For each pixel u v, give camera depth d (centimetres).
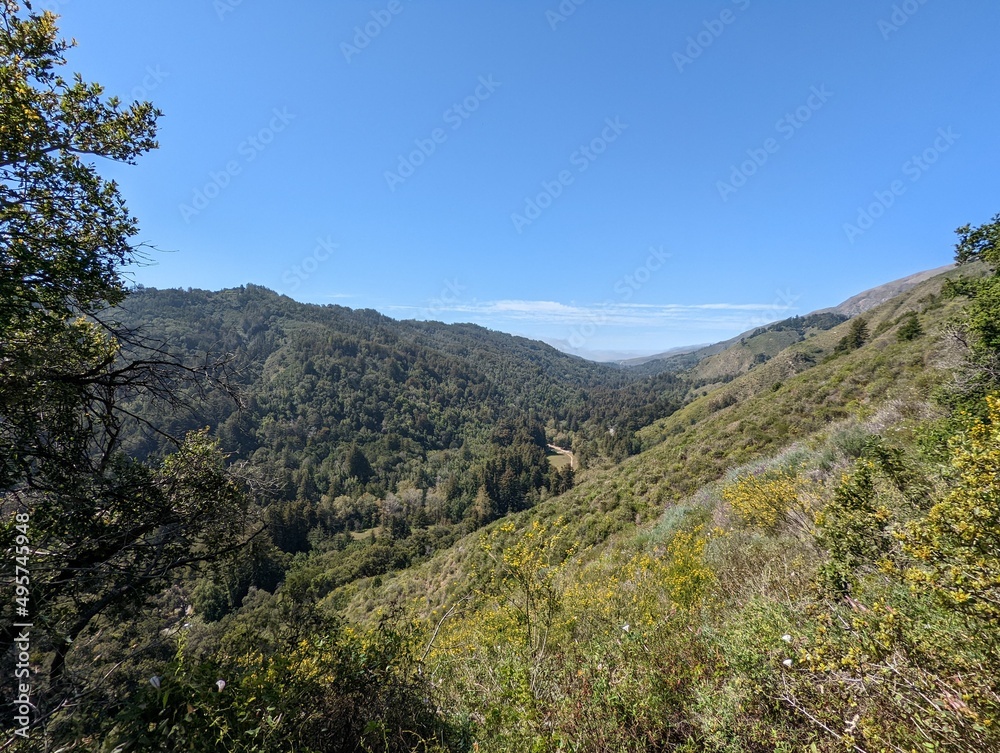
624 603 443
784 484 561
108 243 351
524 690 243
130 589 360
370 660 274
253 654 286
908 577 188
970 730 147
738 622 285
